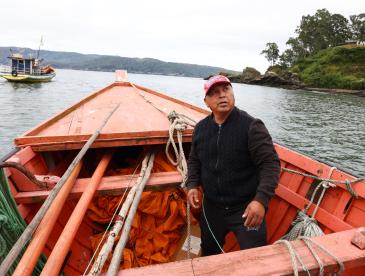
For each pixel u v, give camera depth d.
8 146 12.41
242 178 2.14
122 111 4.57
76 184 2.55
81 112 4.55
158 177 2.86
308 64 87.25
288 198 3.00
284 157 3.32
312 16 107.50
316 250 1.50
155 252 2.95
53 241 2.60
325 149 15.03
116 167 3.95
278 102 38.62
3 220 1.76
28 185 2.52
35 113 20.11
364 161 13.15
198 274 1.33
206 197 2.37
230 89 2.07
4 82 43.28
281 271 1.36
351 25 102.06
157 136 3.32
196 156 2.38
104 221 3.11
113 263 1.47
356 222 2.44
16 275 1.43
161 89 58.84
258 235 2.18
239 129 2.04
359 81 66.25
